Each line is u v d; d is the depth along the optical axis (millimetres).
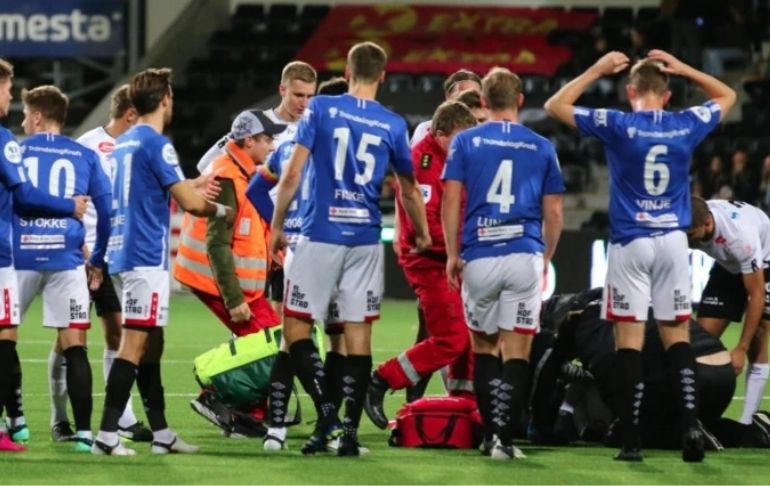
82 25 83125
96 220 28781
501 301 27203
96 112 83375
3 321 26844
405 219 31453
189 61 90125
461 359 31859
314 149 26859
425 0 94125
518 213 26922
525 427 30312
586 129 27078
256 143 30250
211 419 30703
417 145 31594
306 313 27047
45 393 38031
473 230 27062
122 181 27047
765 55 83938
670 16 86500
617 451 28969
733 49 83562
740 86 83062
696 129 27031
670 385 28938
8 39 82938
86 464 26031
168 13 88438
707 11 83875
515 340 27297
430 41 90500
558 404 30156
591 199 79812
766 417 30672
